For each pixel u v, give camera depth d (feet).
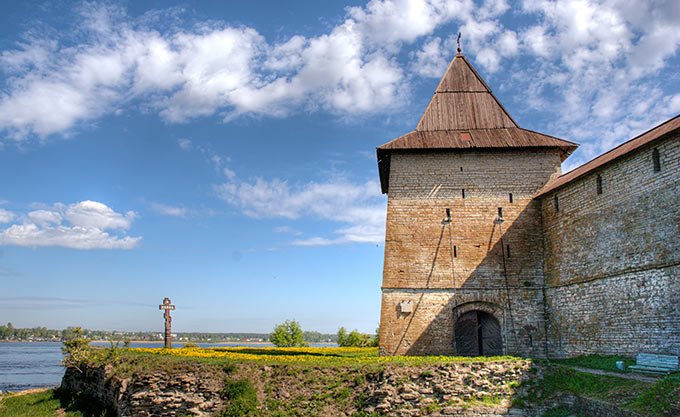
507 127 119.44
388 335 103.86
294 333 198.80
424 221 109.81
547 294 104.37
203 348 118.32
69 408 91.09
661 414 54.19
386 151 114.62
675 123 77.15
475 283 105.91
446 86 125.49
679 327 71.72
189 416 72.33
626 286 82.53
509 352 102.37
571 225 98.27
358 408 71.87
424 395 72.18
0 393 117.80
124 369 81.92
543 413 69.46
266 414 71.36
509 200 110.32
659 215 76.84
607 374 72.08
